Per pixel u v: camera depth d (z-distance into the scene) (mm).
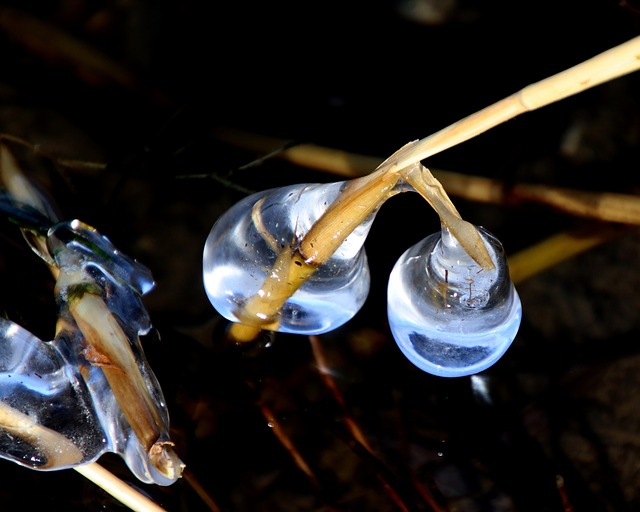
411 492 447
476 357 441
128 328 433
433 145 409
